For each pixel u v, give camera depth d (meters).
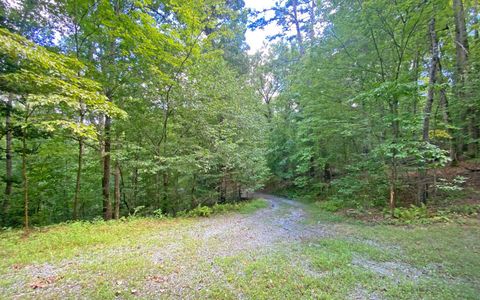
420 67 9.43
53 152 9.12
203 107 10.71
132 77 9.27
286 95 17.25
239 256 4.96
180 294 3.42
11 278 3.88
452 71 11.00
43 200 11.50
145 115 10.51
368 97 8.26
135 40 8.47
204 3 9.26
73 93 6.16
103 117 9.26
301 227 7.91
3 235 6.21
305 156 14.00
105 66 9.09
